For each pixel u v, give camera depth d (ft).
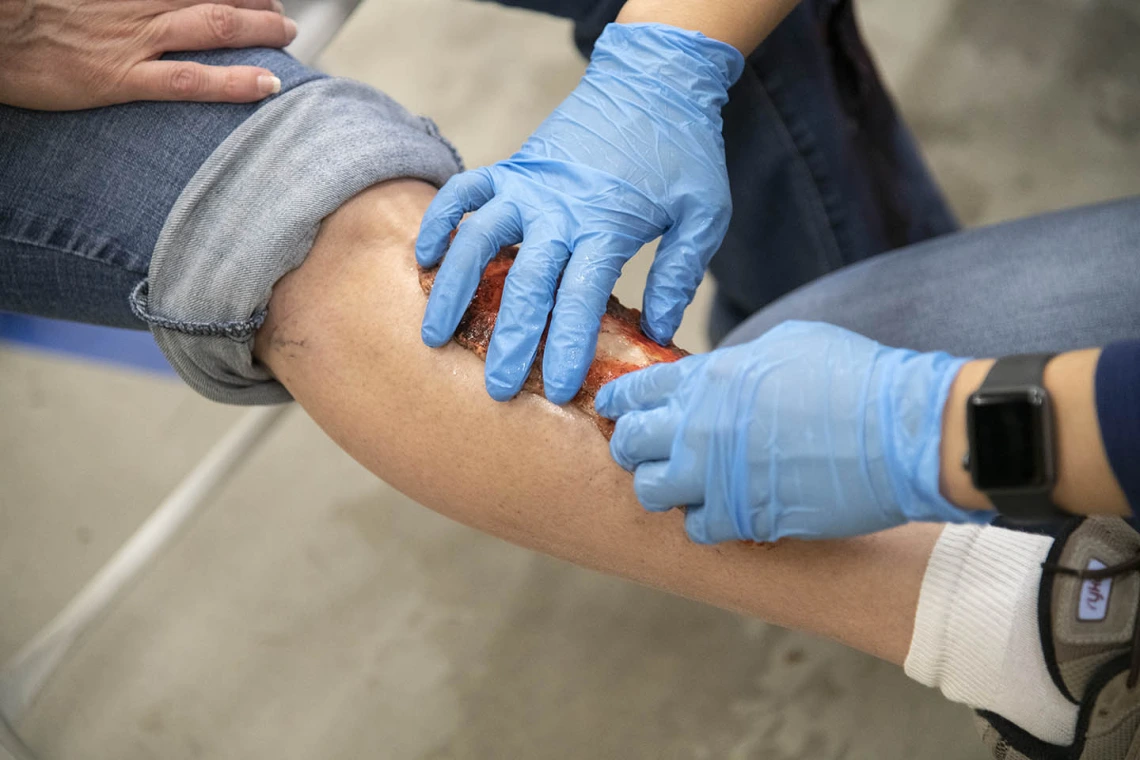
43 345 4.26
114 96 2.98
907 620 2.83
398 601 4.62
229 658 4.54
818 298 3.61
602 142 3.08
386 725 4.34
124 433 5.25
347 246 3.00
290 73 3.05
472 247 2.91
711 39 3.15
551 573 4.61
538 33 6.38
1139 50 5.95
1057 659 2.79
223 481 4.01
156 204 2.96
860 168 4.00
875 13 6.26
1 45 2.91
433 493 3.01
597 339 2.93
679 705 4.28
